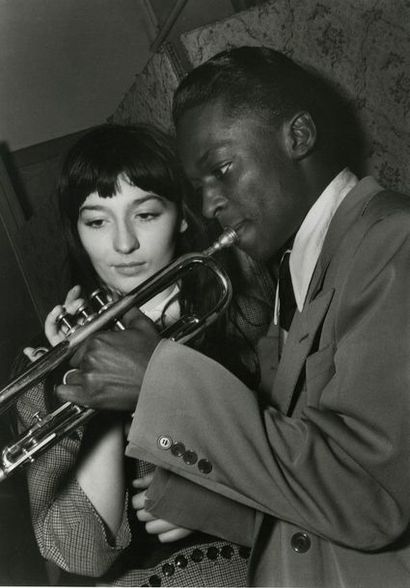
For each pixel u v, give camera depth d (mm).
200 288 1472
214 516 1147
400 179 1700
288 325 1314
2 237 3188
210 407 987
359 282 1000
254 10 1781
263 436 974
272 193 1163
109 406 1021
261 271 1584
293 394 1119
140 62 3115
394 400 932
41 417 1246
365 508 937
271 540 1069
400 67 1627
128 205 1389
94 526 1194
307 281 1148
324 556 1027
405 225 989
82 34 3078
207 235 1550
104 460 1232
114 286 1453
